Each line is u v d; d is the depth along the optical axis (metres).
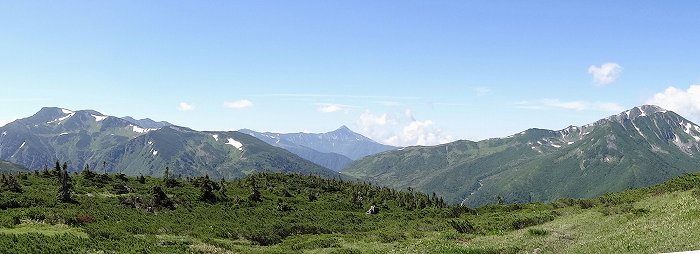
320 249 56.91
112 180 123.25
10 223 59.78
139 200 94.38
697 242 30.72
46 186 105.12
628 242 37.31
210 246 53.25
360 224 98.81
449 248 45.44
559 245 45.47
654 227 42.06
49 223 62.66
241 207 108.19
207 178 133.88
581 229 56.94
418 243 53.03
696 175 89.00
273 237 70.38
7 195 84.44
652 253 31.27
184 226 74.81
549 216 78.50
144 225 71.06
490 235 60.56
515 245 46.69
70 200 87.50
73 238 45.22
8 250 37.50
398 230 77.94
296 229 80.62
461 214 112.38
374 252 51.81
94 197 95.56
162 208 93.50
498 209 112.56
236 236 68.62
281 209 110.00
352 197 142.88
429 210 128.62
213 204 107.38
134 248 44.19
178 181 135.62
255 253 51.41
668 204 60.03
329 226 88.94
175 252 44.88
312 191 151.62
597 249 38.41
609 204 88.62
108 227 64.44
